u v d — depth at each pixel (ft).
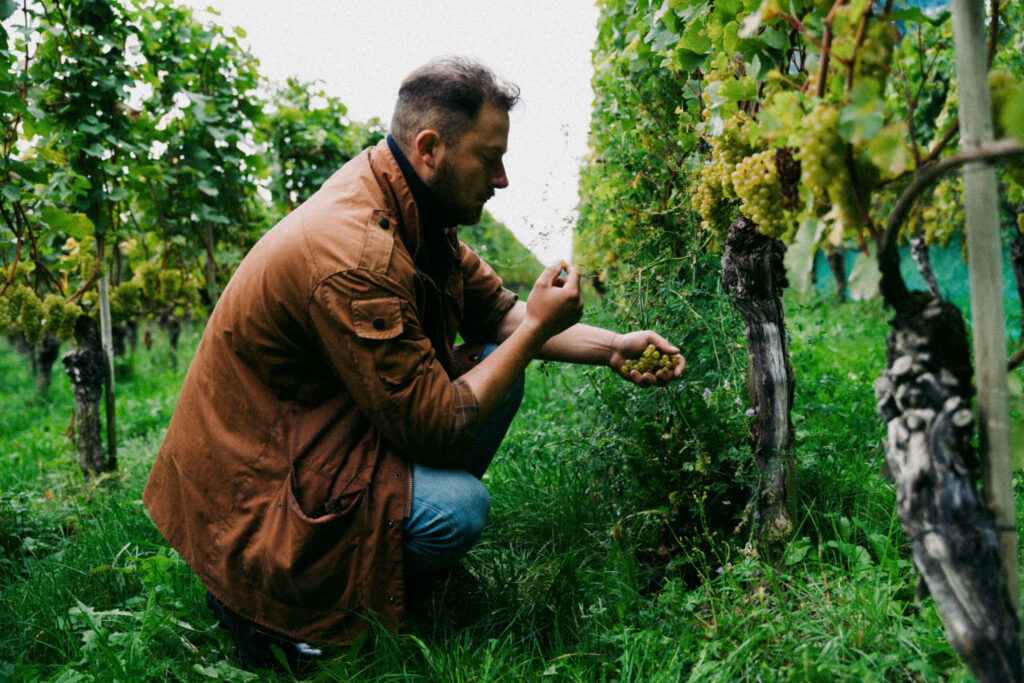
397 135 6.61
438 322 7.18
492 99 6.33
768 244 6.64
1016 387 4.79
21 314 11.73
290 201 24.07
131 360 32.40
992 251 3.84
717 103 5.60
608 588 7.07
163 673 6.67
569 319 6.65
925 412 4.03
